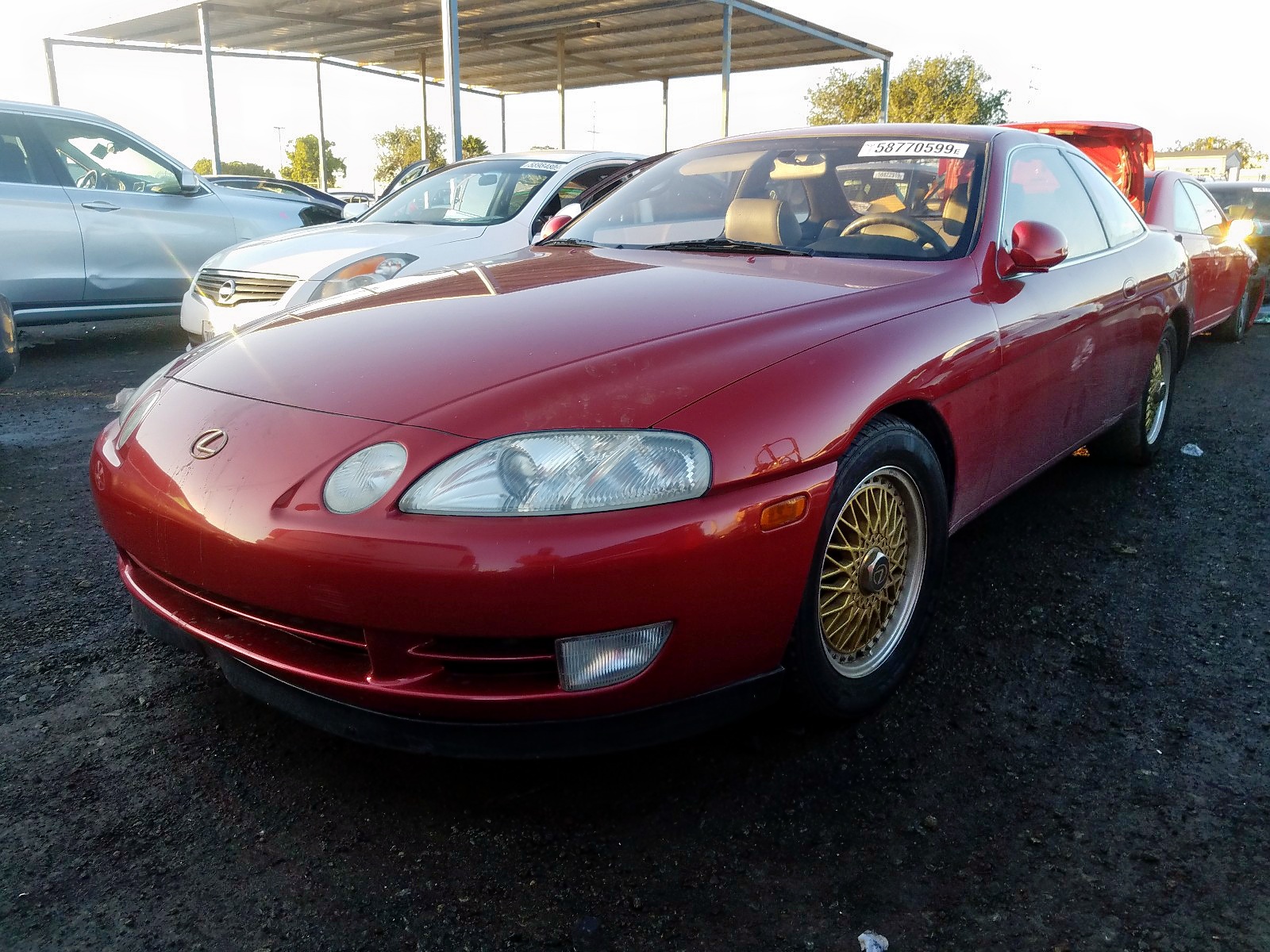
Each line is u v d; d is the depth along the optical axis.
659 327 1.99
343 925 1.58
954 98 37.66
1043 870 1.72
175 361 2.37
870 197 2.89
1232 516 3.62
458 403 1.76
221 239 7.59
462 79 21.36
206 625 1.90
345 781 1.96
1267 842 1.79
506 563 1.59
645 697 1.74
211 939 1.54
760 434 1.78
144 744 2.07
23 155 6.60
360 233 5.57
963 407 2.35
